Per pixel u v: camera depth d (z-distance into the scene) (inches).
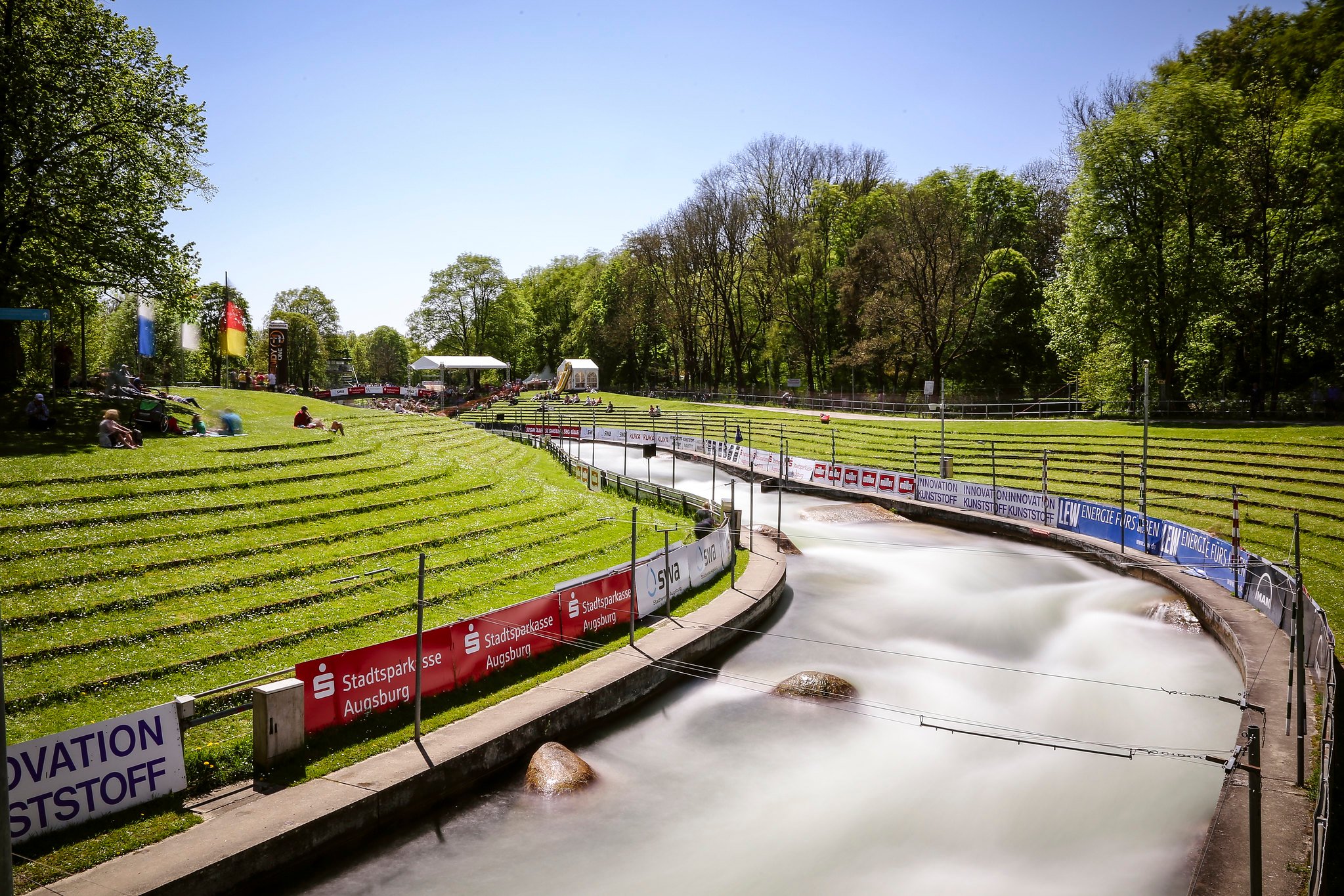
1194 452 1622.8
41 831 439.2
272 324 2559.1
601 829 547.8
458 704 643.5
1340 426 1635.1
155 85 1382.9
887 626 981.8
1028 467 1774.1
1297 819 480.4
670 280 4074.8
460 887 479.8
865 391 3376.0
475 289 4480.8
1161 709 745.0
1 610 692.7
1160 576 1058.1
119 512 914.1
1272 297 1966.0
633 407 3491.6
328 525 1021.2
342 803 491.5
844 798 600.4
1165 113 1950.1
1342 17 2025.1
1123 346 2142.0
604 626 828.0
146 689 613.3
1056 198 3383.4
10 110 1208.2
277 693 530.6
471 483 1328.7
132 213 1380.4
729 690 784.3
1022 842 547.8
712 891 489.7
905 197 3004.4
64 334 2330.2
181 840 448.8
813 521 1558.8
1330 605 866.8
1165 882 496.7
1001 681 823.1
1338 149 1782.7
